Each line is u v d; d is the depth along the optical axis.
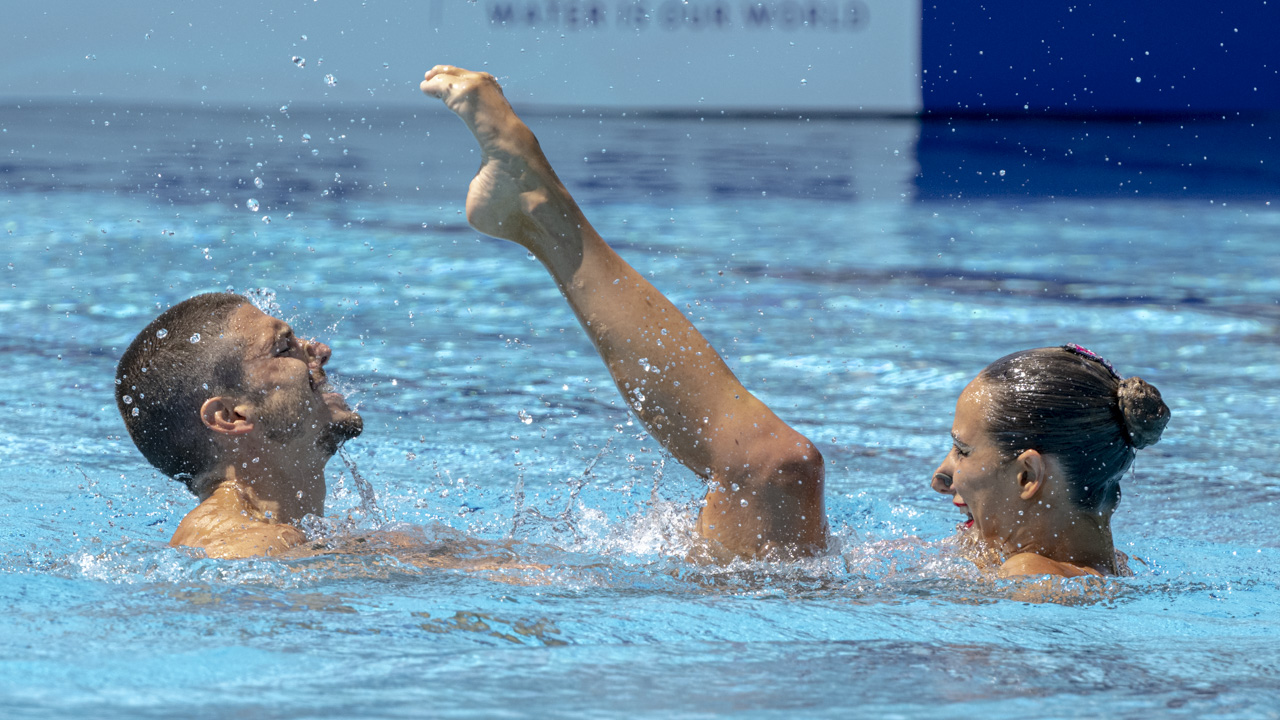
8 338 15.91
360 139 46.81
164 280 20.19
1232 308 19.67
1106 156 43.78
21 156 37.72
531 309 19.19
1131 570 7.56
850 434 12.63
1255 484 10.78
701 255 24.45
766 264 23.66
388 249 24.14
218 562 6.17
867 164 41.12
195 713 3.66
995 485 6.93
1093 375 6.86
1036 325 18.44
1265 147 45.38
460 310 19.00
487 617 5.25
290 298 19.42
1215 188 36.91
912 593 6.24
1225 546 8.70
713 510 6.91
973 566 6.89
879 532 9.17
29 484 9.66
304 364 7.39
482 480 10.48
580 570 6.59
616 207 30.81
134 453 10.96
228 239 24.61
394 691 3.99
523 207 6.94
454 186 34.16
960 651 4.90
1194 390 14.60
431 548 7.16
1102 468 6.81
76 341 15.89
